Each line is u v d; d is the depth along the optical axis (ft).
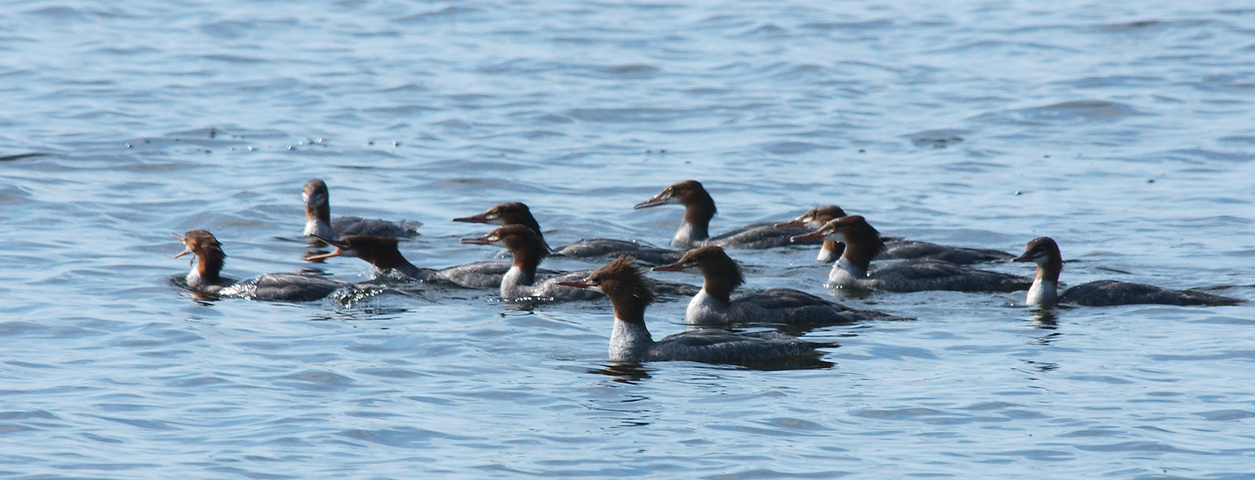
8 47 127.75
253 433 41.14
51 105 106.83
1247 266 68.44
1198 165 92.84
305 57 127.13
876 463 39.11
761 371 49.24
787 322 58.08
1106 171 91.66
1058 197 85.15
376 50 130.72
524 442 40.88
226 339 52.34
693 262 58.85
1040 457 39.47
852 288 66.90
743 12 150.10
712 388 46.83
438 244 75.66
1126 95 113.29
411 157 95.14
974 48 133.18
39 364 48.06
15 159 89.76
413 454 39.70
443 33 138.92
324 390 45.73
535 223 75.15
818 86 117.60
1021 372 48.37
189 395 44.83
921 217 81.15
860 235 67.51
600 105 110.83
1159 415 43.04
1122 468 38.45
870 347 52.70
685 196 78.74
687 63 126.52
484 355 51.21
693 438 41.32
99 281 62.80
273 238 75.66
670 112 109.19
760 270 72.02
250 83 116.78
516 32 139.44
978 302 62.69
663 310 61.87
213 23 141.38
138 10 147.02
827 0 157.99
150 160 91.76
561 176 91.20
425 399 45.06
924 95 114.62
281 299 60.70
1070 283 65.87
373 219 77.61
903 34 139.95
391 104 110.22
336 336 53.36
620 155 96.84
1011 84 118.01
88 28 137.39
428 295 63.52
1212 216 79.51
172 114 105.29
